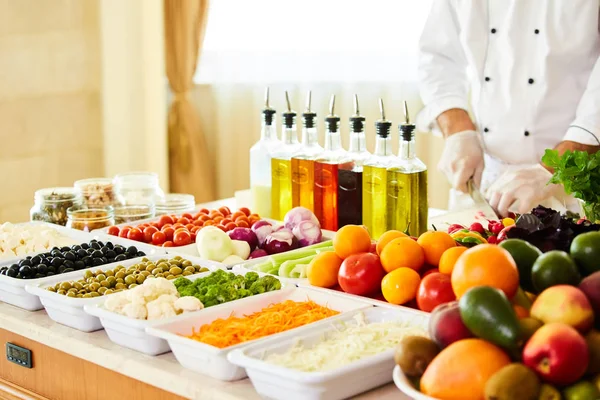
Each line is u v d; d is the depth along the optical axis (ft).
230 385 4.56
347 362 4.37
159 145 15.70
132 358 4.98
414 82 13.98
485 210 7.81
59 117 14.65
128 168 15.79
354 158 7.38
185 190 15.75
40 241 6.97
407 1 13.76
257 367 4.23
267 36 14.98
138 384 5.01
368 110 14.40
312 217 7.07
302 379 4.08
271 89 15.17
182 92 15.51
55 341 5.41
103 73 15.20
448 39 9.81
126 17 15.30
